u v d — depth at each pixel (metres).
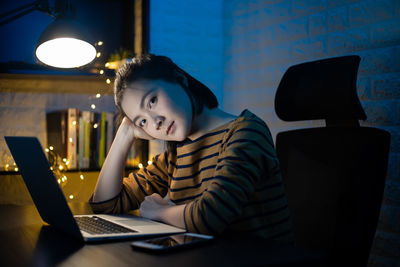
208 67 2.57
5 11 2.23
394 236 1.74
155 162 1.41
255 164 1.00
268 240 0.83
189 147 1.22
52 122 2.31
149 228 0.95
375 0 1.84
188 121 1.13
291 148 1.44
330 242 1.23
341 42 1.98
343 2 1.98
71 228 0.85
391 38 1.78
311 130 1.41
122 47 2.44
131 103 1.12
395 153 1.74
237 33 2.52
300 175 1.37
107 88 2.41
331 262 1.20
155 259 0.68
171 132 1.12
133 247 0.76
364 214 1.18
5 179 2.13
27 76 2.13
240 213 0.94
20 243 0.83
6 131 2.27
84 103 2.41
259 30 2.39
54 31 1.60
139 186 1.36
